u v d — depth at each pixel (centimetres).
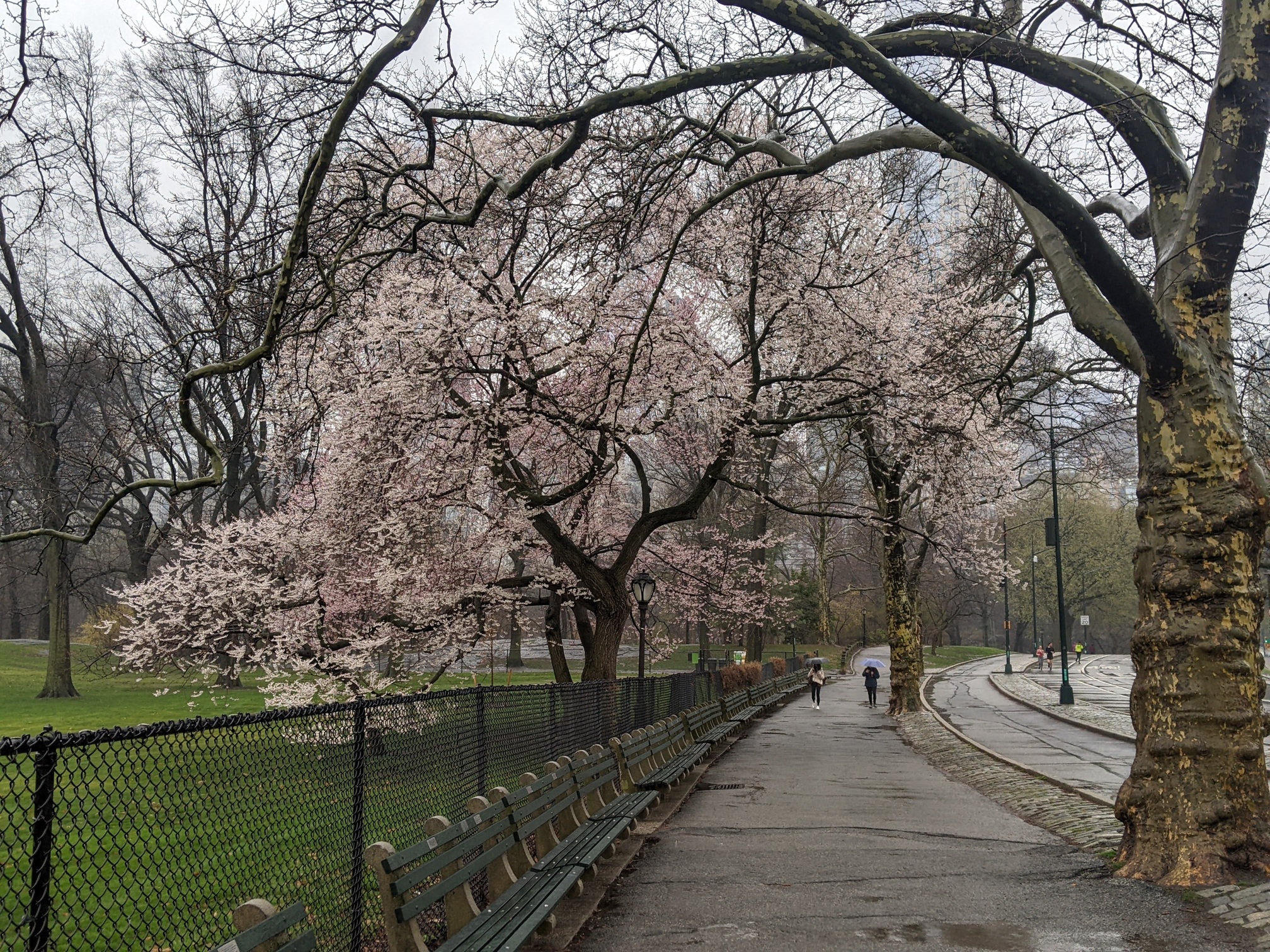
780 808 1208
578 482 1650
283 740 477
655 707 1741
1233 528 772
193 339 824
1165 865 745
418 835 637
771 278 1706
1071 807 1169
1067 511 8225
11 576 5291
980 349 2011
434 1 648
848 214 1875
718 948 618
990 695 3784
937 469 2172
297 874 489
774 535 2858
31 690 3494
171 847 397
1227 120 785
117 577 4375
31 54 766
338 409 1481
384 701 545
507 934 546
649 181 1104
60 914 580
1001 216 1764
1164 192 881
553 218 1328
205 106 1988
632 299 1717
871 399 1744
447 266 1474
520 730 915
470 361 1525
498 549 1766
